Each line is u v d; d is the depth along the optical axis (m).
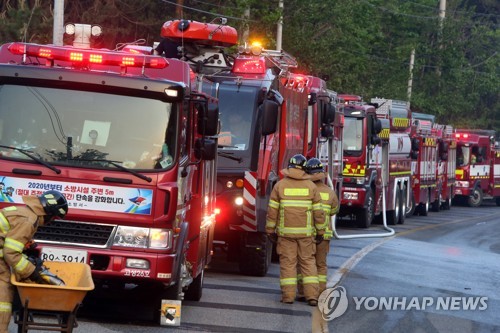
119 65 14.74
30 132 14.43
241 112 21.86
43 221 11.40
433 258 29.30
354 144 40.12
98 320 14.99
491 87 96.06
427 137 54.69
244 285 20.41
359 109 40.06
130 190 14.32
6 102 14.44
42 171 14.27
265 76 22.59
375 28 67.50
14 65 14.41
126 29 57.91
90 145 14.41
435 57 88.25
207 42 23.22
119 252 14.28
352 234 36.97
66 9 58.59
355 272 23.86
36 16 51.28
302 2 52.69
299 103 26.53
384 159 43.44
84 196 14.28
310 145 29.72
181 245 14.98
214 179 18.67
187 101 15.15
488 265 28.53
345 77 58.69
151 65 14.78
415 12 88.94
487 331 16.64
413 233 40.81
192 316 16.03
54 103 14.48
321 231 18.38
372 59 72.94
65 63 14.86
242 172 21.50
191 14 59.12
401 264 26.61
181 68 15.20
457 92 89.50
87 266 11.92
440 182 60.50
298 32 52.88
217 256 25.97
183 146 14.93
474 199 71.12
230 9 48.97
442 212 61.56
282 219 18.25
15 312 11.61
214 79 22.31
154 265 14.30
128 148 14.44
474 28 98.56
